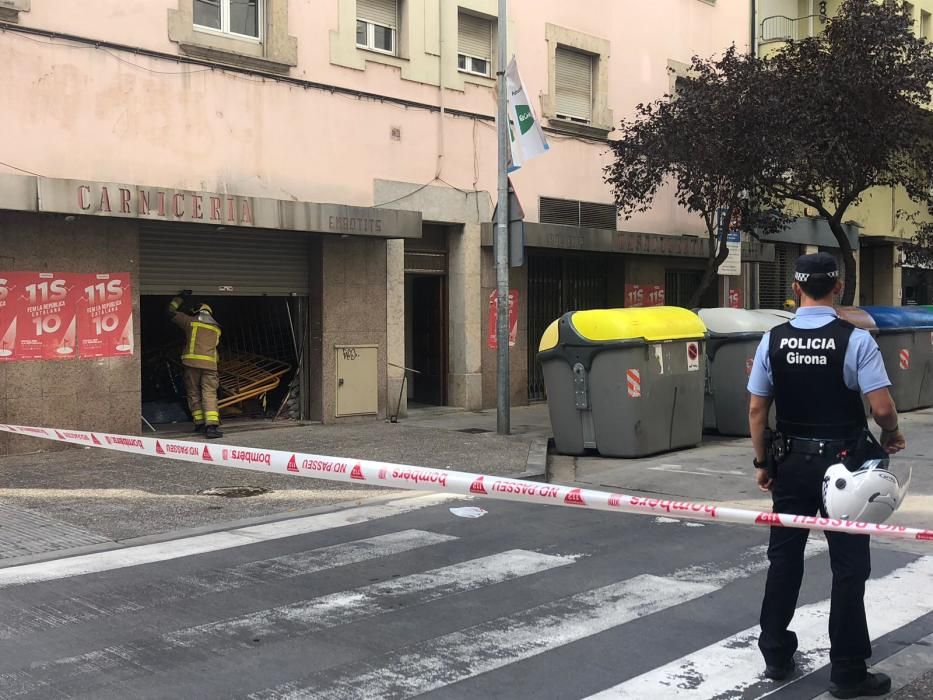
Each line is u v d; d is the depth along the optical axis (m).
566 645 4.52
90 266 10.41
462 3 14.35
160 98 10.90
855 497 3.76
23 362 9.94
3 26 9.62
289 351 13.09
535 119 12.41
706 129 13.77
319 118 12.50
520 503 7.98
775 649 4.07
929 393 15.99
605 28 16.78
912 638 4.59
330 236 12.70
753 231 17.03
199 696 3.90
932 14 25.25
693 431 11.28
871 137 14.63
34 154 9.91
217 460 5.06
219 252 11.86
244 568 5.89
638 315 10.75
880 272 25.94
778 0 21.64
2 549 6.27
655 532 6.93
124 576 5.70
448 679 4.10
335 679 4.09
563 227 15.10
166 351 12.70
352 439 11.38
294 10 12.16
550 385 10.91
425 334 15.34
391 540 6.65
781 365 4.01
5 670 4.17
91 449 10.33
